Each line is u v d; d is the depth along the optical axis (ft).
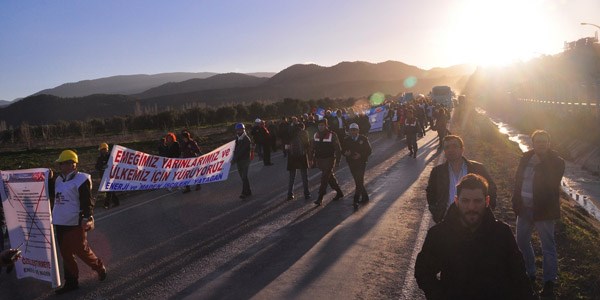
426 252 11.19
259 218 34.12
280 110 230.89
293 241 27.89
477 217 10.65
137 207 41.29
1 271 26.40
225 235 29.99
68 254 22.18
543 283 19.29
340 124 72.95
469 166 17.57
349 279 21.59
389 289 20.31
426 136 97.25
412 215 33.12
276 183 49.49
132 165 39.99
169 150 48.14
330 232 29.50
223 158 46.65
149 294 21.07
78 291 22.11
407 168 55.52
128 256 26.84
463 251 10.70
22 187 23.35
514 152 64.75
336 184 39.68
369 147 36.24
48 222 22.77
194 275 23.08
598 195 47.50
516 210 19.38
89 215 22.33
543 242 18.93
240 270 23.41
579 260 22.67
